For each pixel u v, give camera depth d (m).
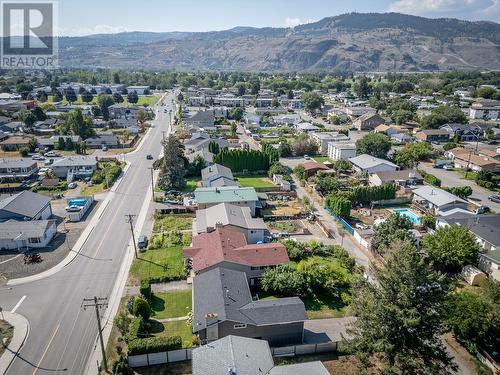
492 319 41.91
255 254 53.78
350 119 180.75
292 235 67.88
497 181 97.19
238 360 33.41
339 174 99.88
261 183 94.94
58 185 89.69
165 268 56.22
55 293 50.22
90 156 105.94
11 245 60.59
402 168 106.38
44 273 54.62
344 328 45.28
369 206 81.12
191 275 54.62
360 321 37.97
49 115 166.12
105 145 126.50
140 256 59.59
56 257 58.91
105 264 57.28
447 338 44.25
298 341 42.53
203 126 156.12
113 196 84.38
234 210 68.38
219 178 86.25
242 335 41.03
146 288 48.16
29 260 57.31
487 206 81.75
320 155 122.00
